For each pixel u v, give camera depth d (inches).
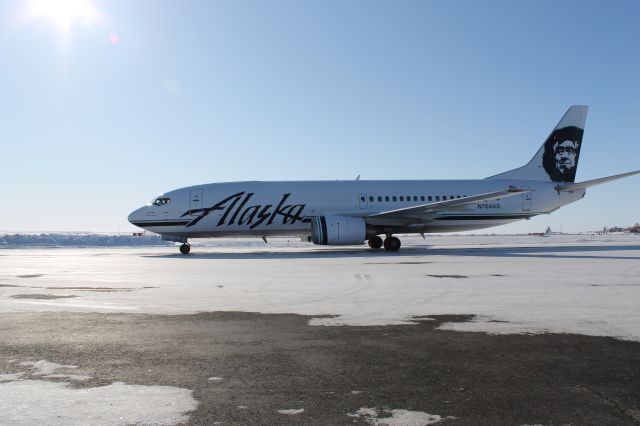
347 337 217.6
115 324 247.3
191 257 883.4
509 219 1095.6
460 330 230.7
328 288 386.9
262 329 234.8
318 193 1026.7
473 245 1400.1
